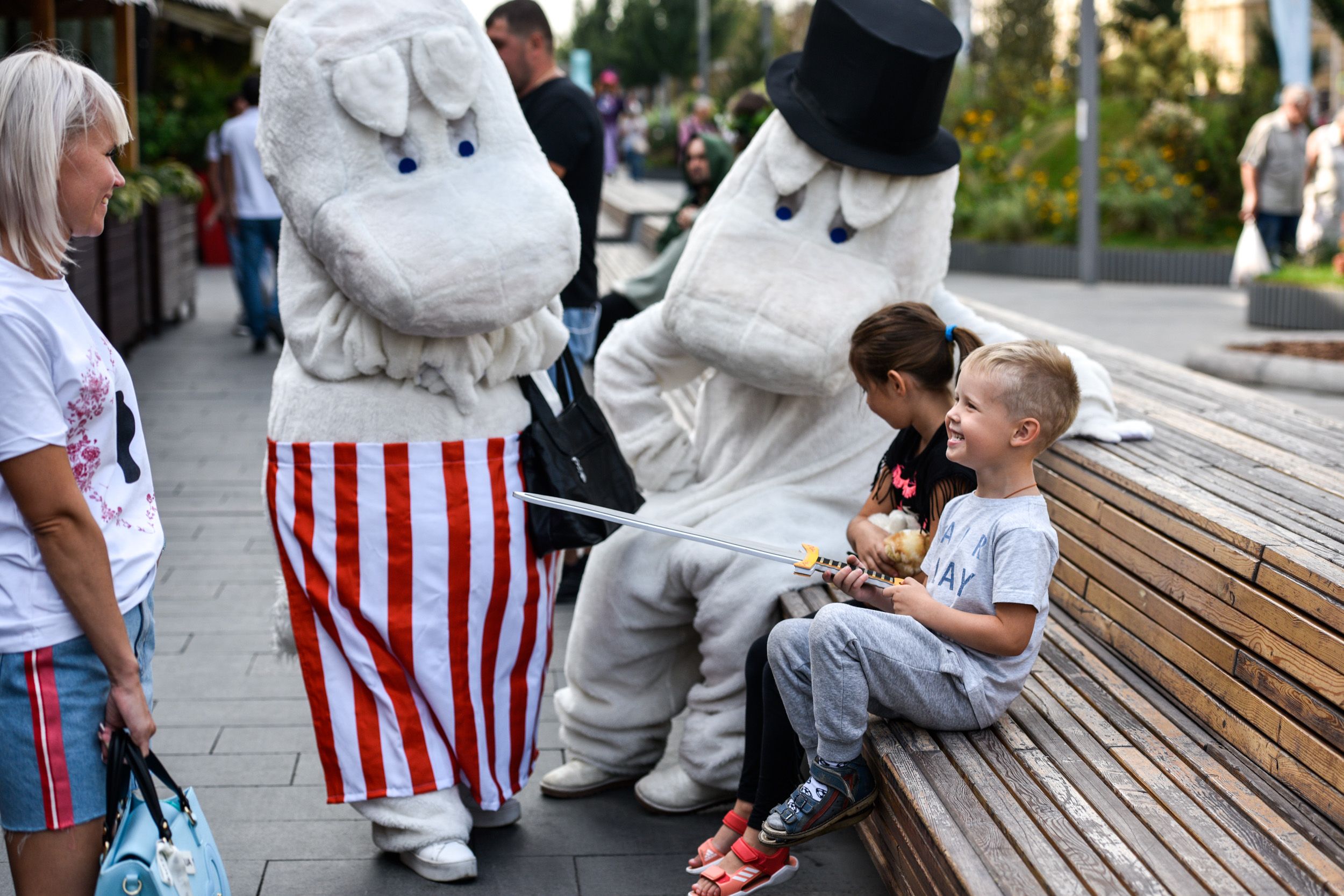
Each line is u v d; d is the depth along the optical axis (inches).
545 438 128.3
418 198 117.2
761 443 140.9
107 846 89.4
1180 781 96.4
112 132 89.4
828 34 131.1
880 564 118.6
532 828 137.1
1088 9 579.5
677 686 144.3
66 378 86.7
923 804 94.6
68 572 86.1
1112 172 703.7
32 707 87.6
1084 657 123.6
